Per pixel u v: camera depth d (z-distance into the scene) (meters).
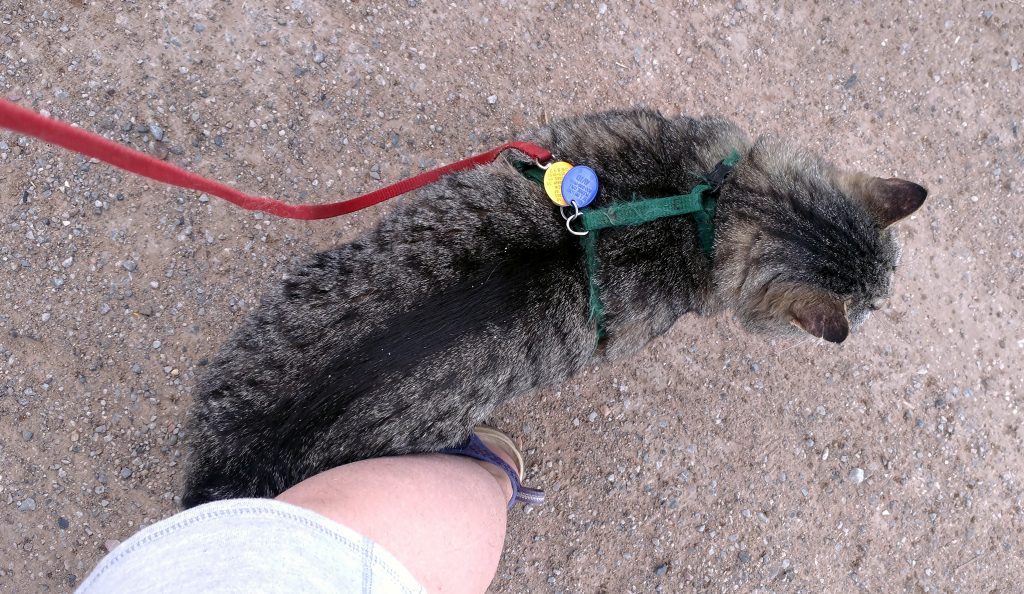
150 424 0.78
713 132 0.72
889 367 0.90
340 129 0.82
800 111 0.90
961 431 0.91
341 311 0.65
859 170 0.91
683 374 0.86
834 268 0.66
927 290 0.91
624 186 0.67
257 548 0.48
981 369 0.92
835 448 0.88
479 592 0.65
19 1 0.76
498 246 0.65
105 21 0.77
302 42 0.81
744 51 0.89
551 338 0.66
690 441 0.86
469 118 0.84
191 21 0.79
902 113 0.91
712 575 0.86
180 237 0.79
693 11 0.88
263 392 0.64
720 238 0.68
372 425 0.64
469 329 0.63
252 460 0.64
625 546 0.85
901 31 0.91
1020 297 0.93
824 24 0.90
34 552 0.76
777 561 0.87
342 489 0.57
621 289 0.67
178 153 0.79
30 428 0.76
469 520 0.64
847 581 0.88
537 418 0.83
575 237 0.66
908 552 0.89
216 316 0.79
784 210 0.68
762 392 0.87
